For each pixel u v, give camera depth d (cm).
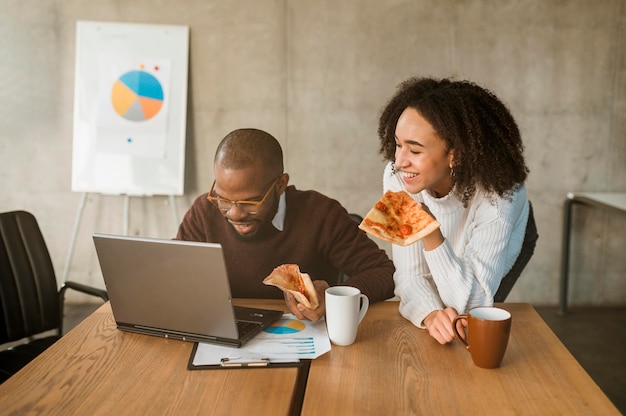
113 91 364
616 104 363
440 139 149
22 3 366
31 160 378
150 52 362
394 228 144
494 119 154
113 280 147
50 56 369
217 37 364
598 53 358
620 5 354
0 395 119
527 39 357
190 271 135
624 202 329
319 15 360
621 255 378
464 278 150
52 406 115
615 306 382
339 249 196
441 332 141
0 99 373
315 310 153
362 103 366
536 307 381
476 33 358
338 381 124
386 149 174
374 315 164
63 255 385
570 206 363
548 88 362
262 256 194
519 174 157
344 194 375
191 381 124
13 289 198
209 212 195
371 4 358
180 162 365
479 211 162
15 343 319
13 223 202
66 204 380
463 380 124
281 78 366
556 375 126
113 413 112
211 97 369
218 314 138
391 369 130
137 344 144
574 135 366
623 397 267
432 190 168
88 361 134
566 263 368
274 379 125
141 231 381
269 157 176
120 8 364
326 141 371
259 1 361
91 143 366
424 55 360
